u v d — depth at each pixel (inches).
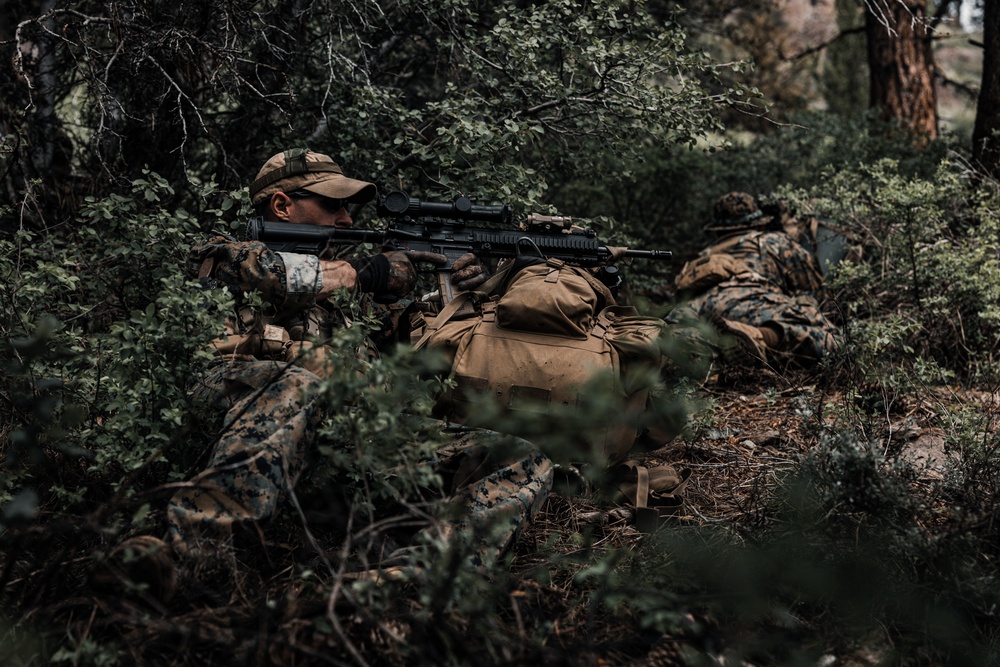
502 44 163.9
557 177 198.2
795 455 118.5
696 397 124.5
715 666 75.1
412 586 84.4
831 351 169.5
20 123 149.9
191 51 150.6
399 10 179.8
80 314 116.3
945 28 311.3
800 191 221.9
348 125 162.4
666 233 267.7
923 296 186.7
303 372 93.0
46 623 73.2
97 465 89.4
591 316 107.7
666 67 168.2
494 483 94.3
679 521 105.8
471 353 106.0
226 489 84.3
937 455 128.8
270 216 115.4
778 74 374.9
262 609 74.0
